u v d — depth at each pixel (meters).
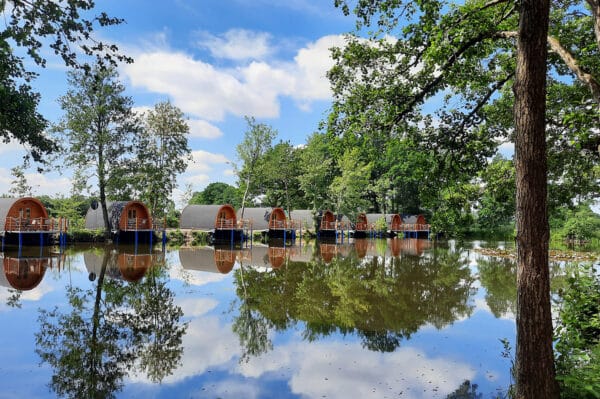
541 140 4.88
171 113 39.91
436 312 12.36
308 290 15.68
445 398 6.59
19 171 39.00
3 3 6.00
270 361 8.24
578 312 7.17
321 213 49.41
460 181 9.38
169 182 39.50
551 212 10.78
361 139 8.99
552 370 4.86
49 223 29.88
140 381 7.16
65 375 7.32
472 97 9.39
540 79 4.87
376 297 14.48
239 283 16.95
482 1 7.45
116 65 7.32
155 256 25.75
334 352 8.80
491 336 9.98
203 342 9.39
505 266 23.08
